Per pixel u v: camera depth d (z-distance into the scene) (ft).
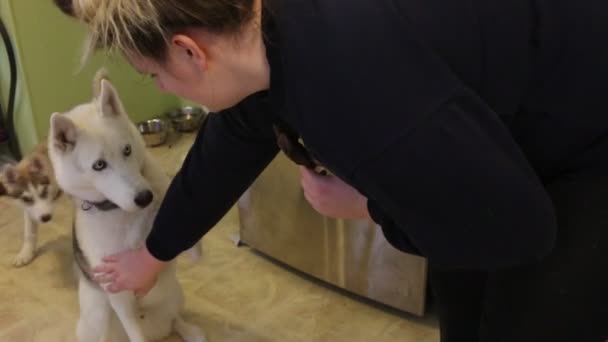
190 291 6.17
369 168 2.16
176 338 5.60
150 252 3.84
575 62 2.40
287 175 5.75
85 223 4.74
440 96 2.07
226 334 5.61
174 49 2.18
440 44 2.21
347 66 2.08
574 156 2.68
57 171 4.61
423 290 5.45
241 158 3.43
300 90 2.17
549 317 2.61
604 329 2.56
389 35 2.10
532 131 2.61
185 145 9.28
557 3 2.35
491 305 2.90
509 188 2.16
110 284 4.03
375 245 5.49
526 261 2.38
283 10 2.17
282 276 6.37
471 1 2.26
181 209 3.62
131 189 4.50
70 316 5.94
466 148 2.08
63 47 8.20
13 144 8.59
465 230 2.24
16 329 5.78
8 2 7.51
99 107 4.68
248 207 6.33
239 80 2.32
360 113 2.09
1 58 8.14
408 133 2.06
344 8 2.14
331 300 6.00
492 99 2.38
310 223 5.85
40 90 8.18
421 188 2.14
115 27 2.13
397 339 5.47
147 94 9.62
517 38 2.30
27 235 6.79
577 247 2.59
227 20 2.13
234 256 6.70
